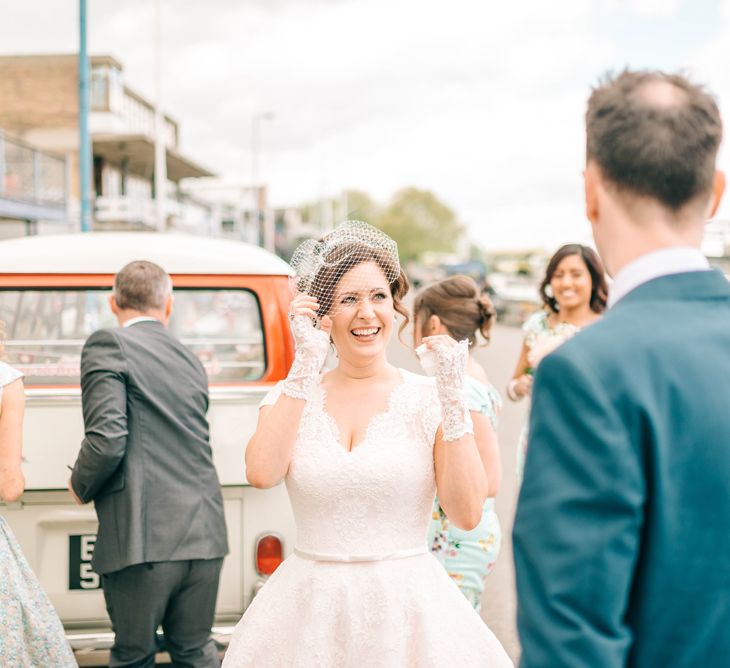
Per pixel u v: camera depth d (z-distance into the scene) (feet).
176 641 11.90
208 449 12.00
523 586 4.59
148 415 11.47
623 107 4.98
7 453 10.53
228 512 13.19
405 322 9.18
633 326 4.81
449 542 10.88
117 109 127.75
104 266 14.12
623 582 4.40
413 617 8.14
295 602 8.29
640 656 4.58
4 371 10.63
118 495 11.28
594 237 5.32
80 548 12.88
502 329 101.91
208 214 172.24
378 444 8.40
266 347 14.24
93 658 12.57
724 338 4.80
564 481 4.52
